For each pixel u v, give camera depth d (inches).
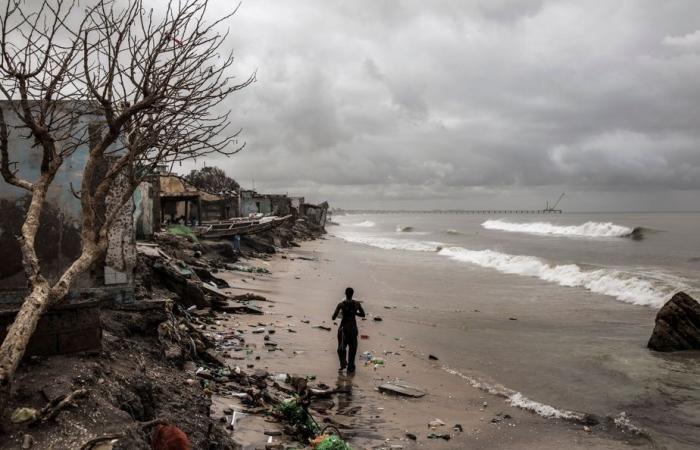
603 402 368.5
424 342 533.0
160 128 190.1
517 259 1294.3
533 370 443.8
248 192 2556.6
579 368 447.8
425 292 874.1
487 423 327.9
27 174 290.8
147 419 207.3
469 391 389.7
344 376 408.2
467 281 1016.2
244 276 882.8
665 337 507.8
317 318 606.5
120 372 216.8
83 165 299.1
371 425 315.6
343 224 5767.7
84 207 187.2
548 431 317.7
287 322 566.9
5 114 279.0
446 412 345.7
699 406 358.3
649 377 422.6
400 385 394.0
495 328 604.1
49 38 171.6
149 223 850.8
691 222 4020.7
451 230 3567.9
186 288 524.7
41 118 179.0
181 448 154.2
